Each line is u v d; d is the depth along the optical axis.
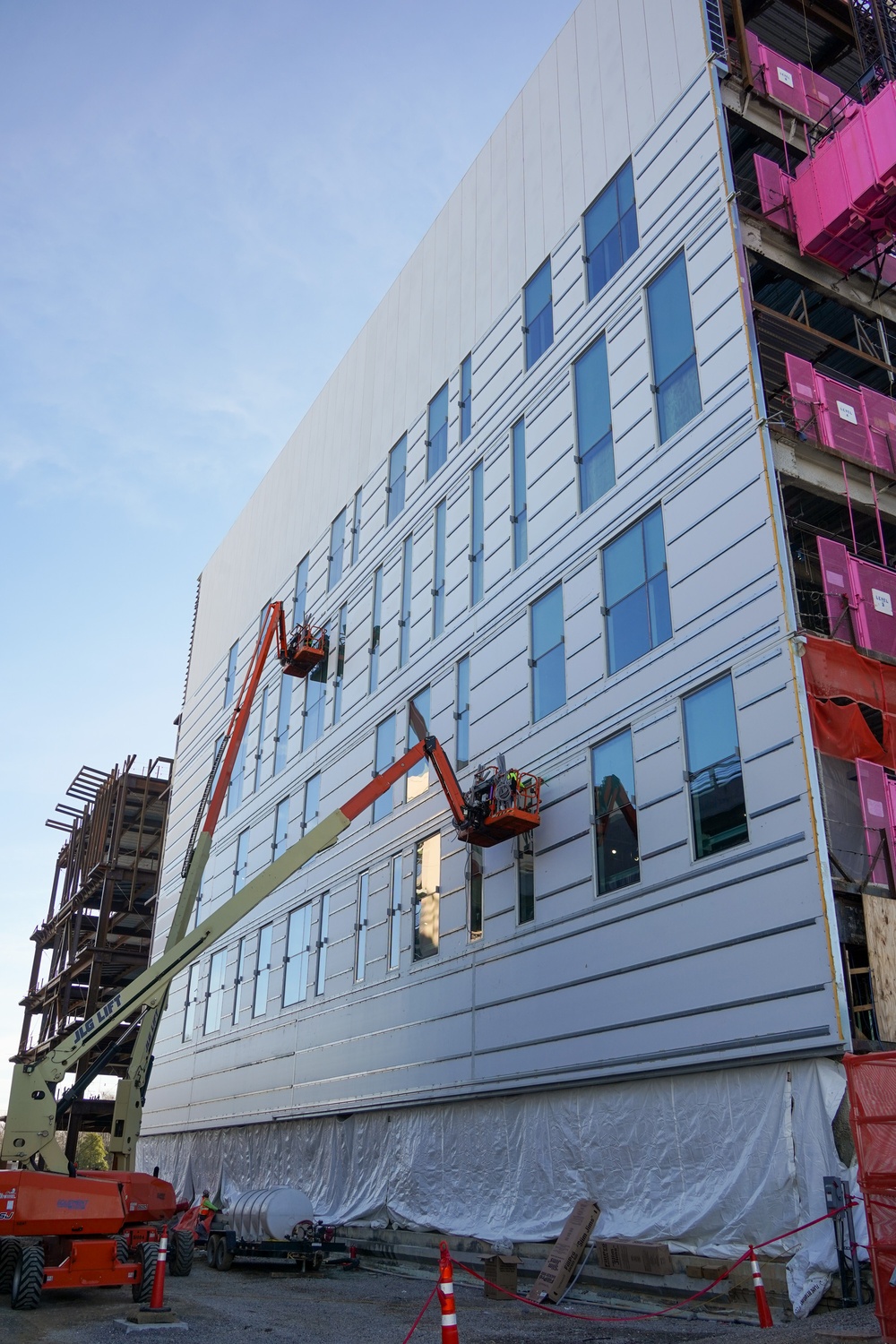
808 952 14.55
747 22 23.67
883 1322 9.13
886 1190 9.26
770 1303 13.52
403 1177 23.41
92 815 58.75
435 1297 17.61
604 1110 17.86
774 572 16.69
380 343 34.97
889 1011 14.11
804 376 18.92
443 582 27.81
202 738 46.28
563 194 25.19
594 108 24.42
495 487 25.83
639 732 18.91
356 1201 25.19
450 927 23.72
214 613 48.22
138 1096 22.48
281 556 40.81
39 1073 19.02
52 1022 57.19
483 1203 20.55
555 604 22.47
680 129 21.27
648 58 22.73
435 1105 22.97
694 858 17.02
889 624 17.61
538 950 20.27
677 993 16.62
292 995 31.72
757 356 18.25
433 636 27.64
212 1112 35.47
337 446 37.25
